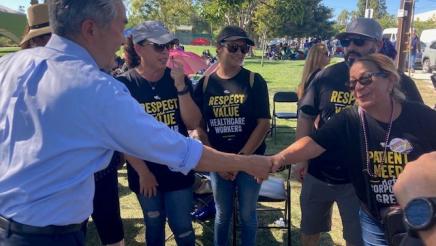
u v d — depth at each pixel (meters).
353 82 2.03
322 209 2.98
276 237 3.92
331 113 2.78
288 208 3.49
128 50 3.06
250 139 2.96
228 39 2.87
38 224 1.44
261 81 3.00
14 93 1.44
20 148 1.43
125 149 1.49
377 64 1.97
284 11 8.48
